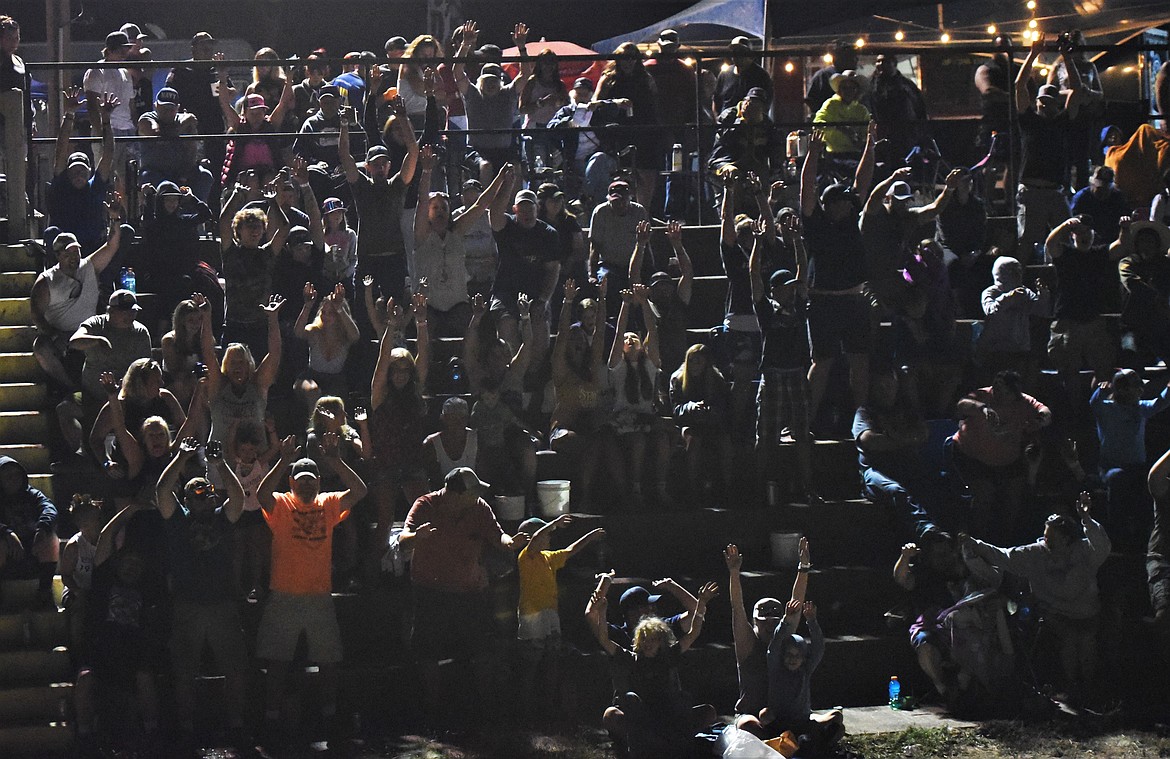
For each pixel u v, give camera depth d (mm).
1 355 13508
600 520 13172
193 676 11250
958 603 12258
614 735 10867
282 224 13984
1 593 11680
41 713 11234
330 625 11453
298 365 13547
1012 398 13477
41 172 16281
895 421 13773
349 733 11453
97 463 12438
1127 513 13656
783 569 13258
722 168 14750
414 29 24266
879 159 16578
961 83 21609
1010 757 10984
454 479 11789
